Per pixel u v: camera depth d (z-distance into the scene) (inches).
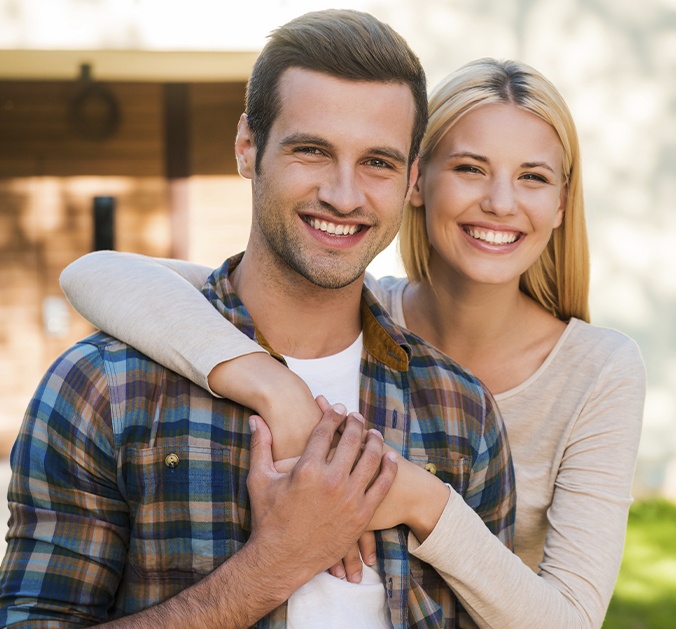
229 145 220.5
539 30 185.5
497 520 63.0
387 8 179.9
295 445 53.1
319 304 58.0
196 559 52.9
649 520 188.2
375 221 54.7
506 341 80.5
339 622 53.2
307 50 53.8
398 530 56.5
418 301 83.7
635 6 187.8
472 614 58.8
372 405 59.3
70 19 177.6
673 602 149.0
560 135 75.0
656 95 190.2
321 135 53.0
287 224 54.3
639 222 193.9
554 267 82.4
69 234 222.5
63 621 51.0
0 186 220.5
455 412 61.3
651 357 197.5
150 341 54.7
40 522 52.1
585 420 76.0
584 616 65.4
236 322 57.8
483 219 73.9
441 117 74.7
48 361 224.1
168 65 198.7
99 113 219.6
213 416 54.7
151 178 221.3
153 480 53.1
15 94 218.1
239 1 177.9
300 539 50.6
